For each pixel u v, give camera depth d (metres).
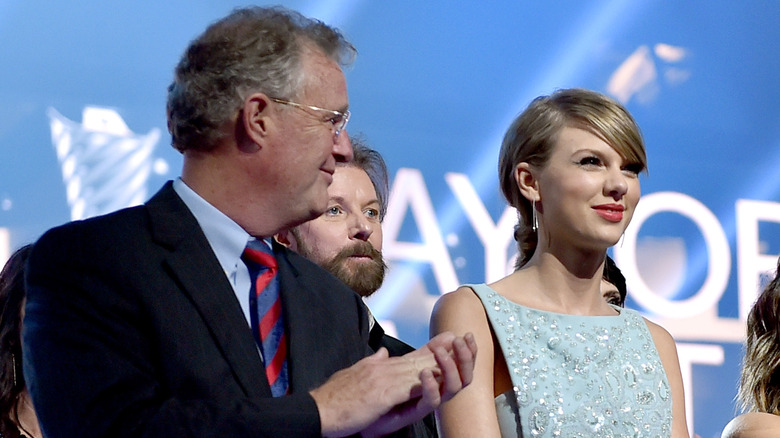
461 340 5.96
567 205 8.41
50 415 5.72
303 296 6.74
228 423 5.59
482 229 19.11
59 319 5.84
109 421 5.59
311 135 6.46
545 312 8.43
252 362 6.08
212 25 6.68
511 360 8.14
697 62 21.75
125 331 5.85
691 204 21.16
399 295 18.20
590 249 8.53
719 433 20.36
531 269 8.77
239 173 6.41
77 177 16.59
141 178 17.03
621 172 8.48
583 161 8.44
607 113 8.52
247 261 6.61
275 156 6.39
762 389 10.43
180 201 6.46
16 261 8.52
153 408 5.62
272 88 6.39
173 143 6.67
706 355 20.52
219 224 6.44
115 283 5.93
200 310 6.05
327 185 6.67
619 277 11.09
